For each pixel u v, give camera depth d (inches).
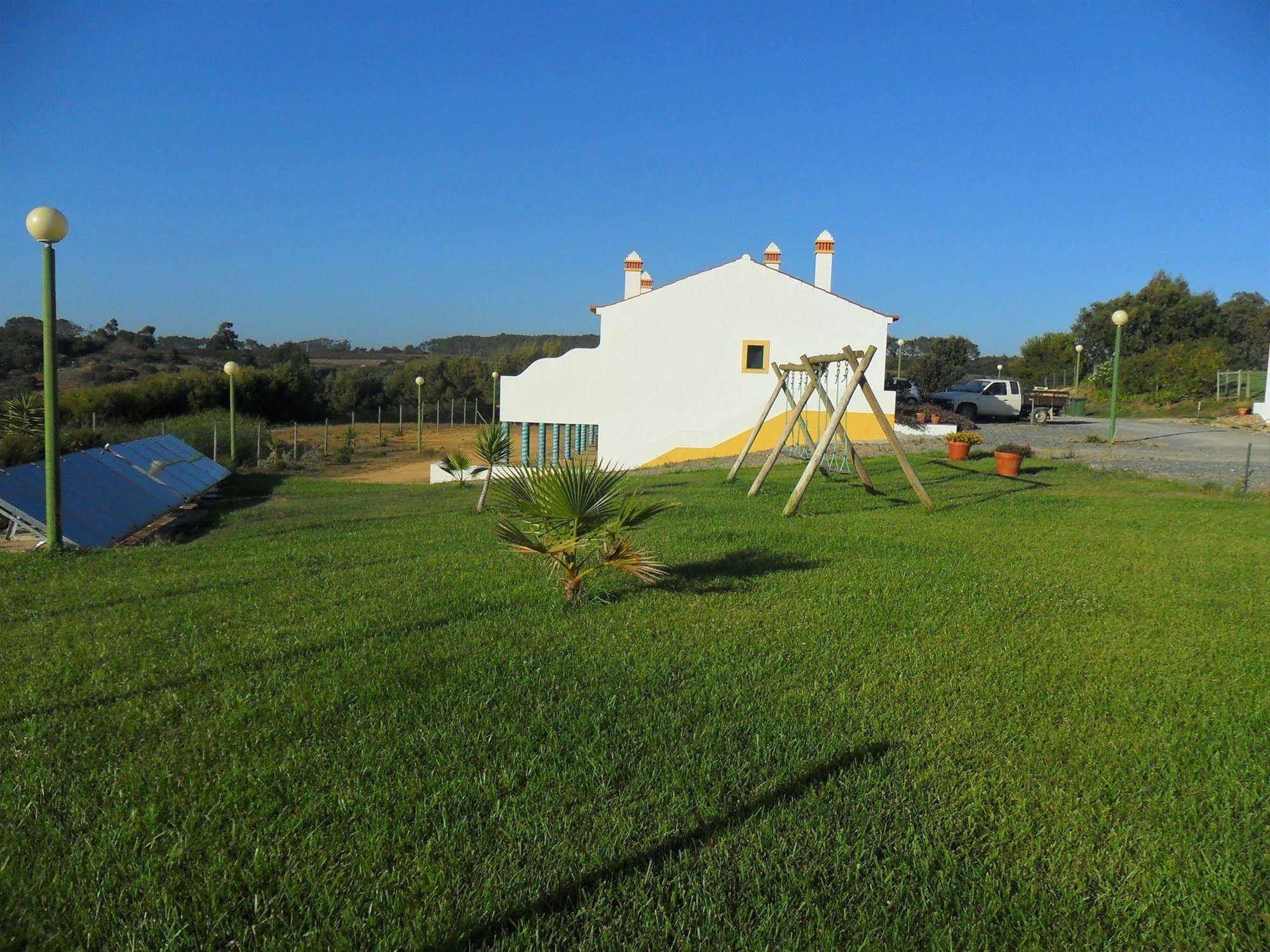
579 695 170.7
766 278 984.3
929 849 115.5
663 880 109.2
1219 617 231.0
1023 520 402.6
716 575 281.9
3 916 101.0
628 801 128.0
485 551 346.6
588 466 255.9
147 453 724.0
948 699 168.9
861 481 562.9
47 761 140.5
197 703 166.7
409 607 244.5
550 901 105.1
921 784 133.8
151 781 133.6
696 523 394.6
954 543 339.6
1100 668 187.3
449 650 200.2
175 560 362.6
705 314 993.5
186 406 1710.1
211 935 97.9
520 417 1013.8
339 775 135.2
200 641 212.7
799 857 113.7
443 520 480.7
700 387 999.0
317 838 116.8
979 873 110.7
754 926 100.6
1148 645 204.5
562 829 120.0
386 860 112.7
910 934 99.6
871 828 121.0
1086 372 2224.4
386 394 2513.5
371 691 171.6
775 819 123.2
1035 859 114.0
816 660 192.4
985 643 205.6
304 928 100.1
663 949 96.8
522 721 156.9
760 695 170.9
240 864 111.5
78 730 154.3
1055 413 1397.6
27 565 361.7
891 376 1996.8
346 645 205.6
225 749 145.0
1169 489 523.5
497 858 113.0
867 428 921.5
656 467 871.7
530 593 259.1
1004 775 136.4
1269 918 102.0
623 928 100.2
